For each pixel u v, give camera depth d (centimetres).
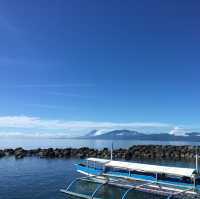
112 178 4966
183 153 11275
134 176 4759
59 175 6531
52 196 4466
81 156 10650
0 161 9406
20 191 4828
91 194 4478
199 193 3997
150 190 4412
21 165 8344
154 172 4381
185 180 4300
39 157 10712
